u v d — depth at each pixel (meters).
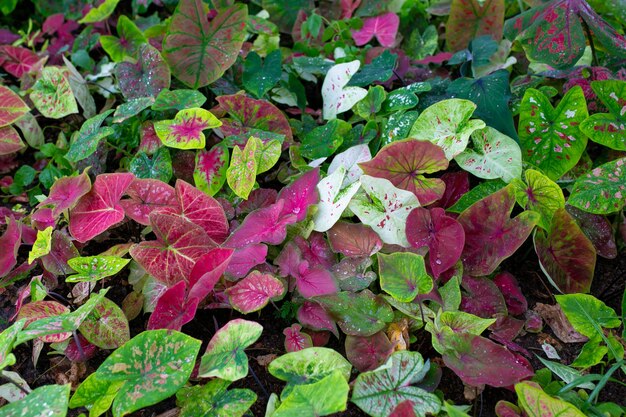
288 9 1.49
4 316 1.09
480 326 0.96
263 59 1.35
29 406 0.85
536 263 1.14
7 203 1.27
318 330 1.03
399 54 1.34
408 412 0.88
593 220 1.12
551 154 1.12
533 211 1.01
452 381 1.00
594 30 1.14
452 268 1.04
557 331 1.05
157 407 0.98
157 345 0.90
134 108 1.15
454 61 1.26
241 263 1.02
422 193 1.07
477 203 1.03
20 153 1.36
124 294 1.11
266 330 1.06
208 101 1.31
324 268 1.02
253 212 1.07
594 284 1.11
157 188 1.08
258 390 0.99
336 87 1.23
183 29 1.22
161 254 1.03
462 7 1.34
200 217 1.08
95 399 0.90
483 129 1.11
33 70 1.38
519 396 0.88
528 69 1.31
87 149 1.13
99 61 1.50
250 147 1.08
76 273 1.08
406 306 1.01
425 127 1.11
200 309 1.07
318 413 0.86
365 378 0.92
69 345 1.02
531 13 1.19
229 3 1.40
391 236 1.05
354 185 1.06
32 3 1.67
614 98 1.08
